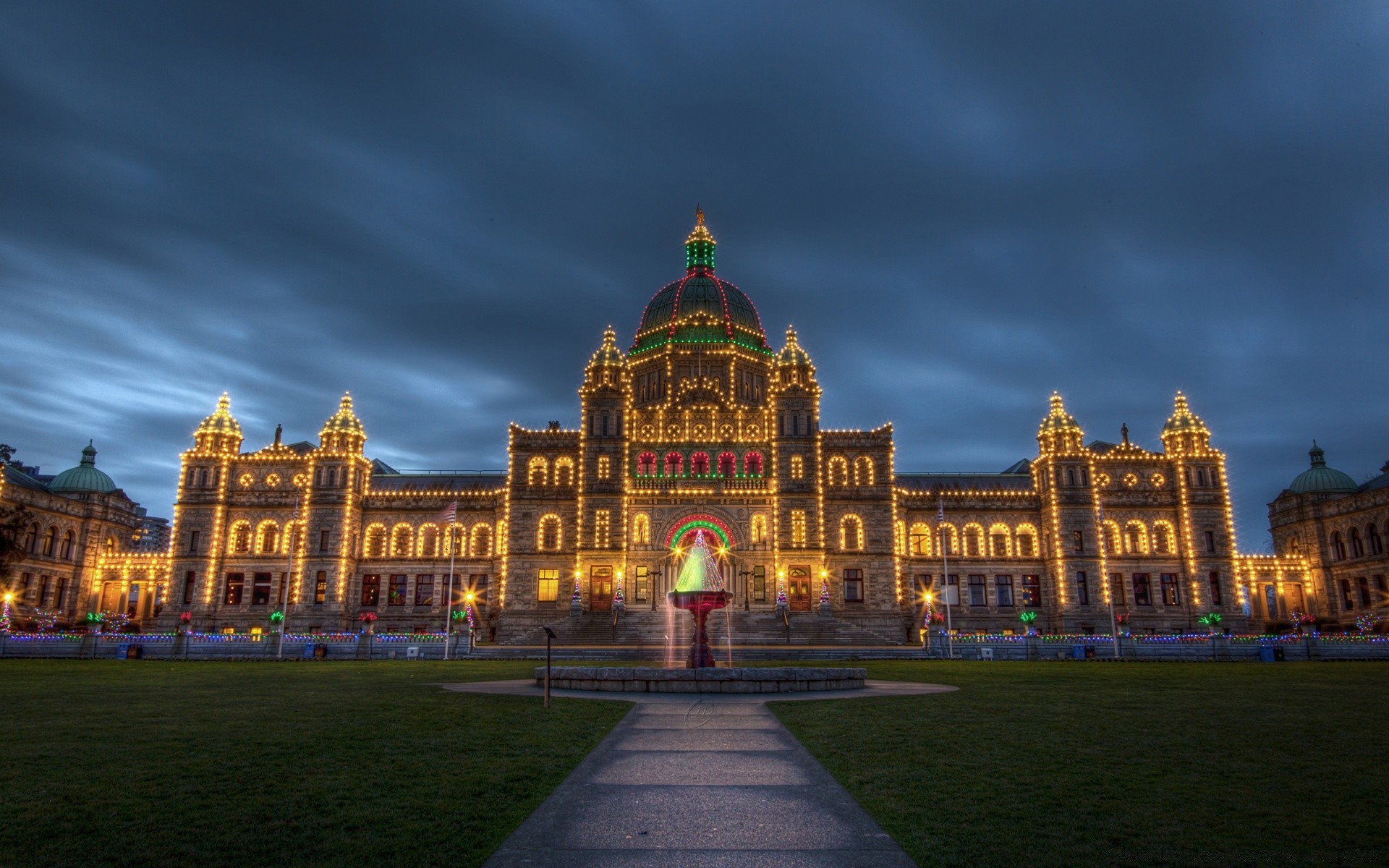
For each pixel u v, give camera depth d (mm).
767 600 77938
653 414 85750
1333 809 13102
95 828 11797
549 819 12477
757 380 94188
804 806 13281
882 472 82125
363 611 86750
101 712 24391
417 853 10820
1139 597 85312
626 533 78750
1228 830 11992
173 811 12711
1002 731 20938
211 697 29000
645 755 17391
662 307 98438
